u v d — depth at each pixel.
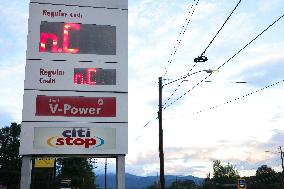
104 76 21.19
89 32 21.47
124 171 20.67
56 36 21.11
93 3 21.80
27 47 20.77
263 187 107.62
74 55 21.08
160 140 26.62
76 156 20.61
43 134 20.16
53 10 21.34
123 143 20.78
